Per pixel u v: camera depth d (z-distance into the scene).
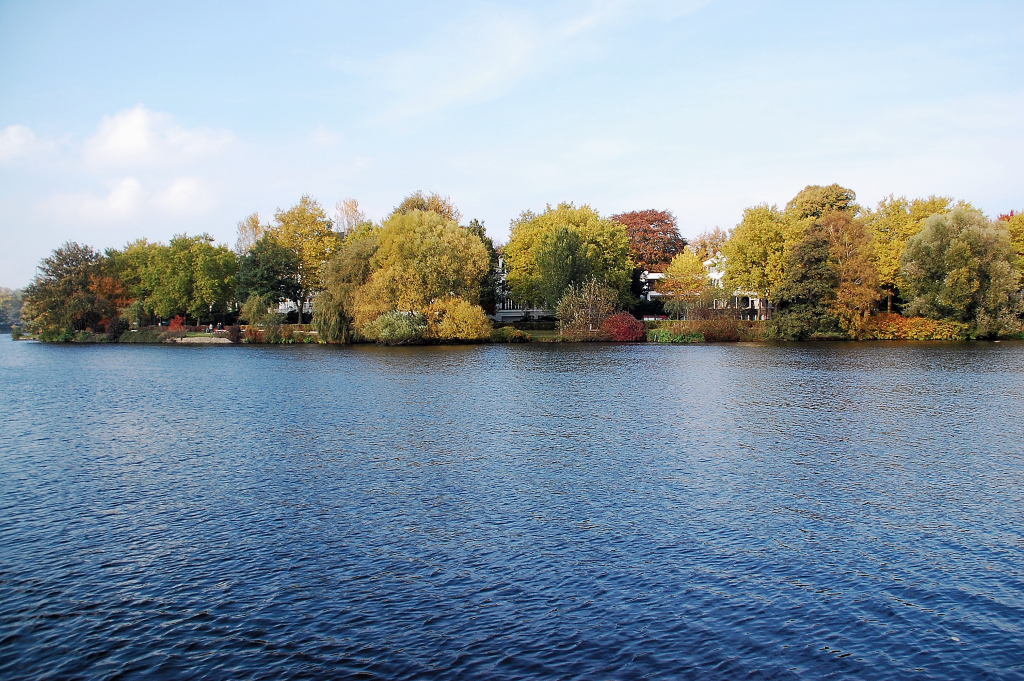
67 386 43.94
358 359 61.59
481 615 12.48
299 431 28.11
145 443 26.14
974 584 13.67
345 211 108.19
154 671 10.82
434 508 18.22
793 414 31.67
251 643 11.62
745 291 93.56
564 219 97.69
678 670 10.78
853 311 82.38
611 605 12.84
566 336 84.88
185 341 91.00
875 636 11.79
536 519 17.36
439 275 79.12
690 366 53.84
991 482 20.47
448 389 40.47
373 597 13.19
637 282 116.44
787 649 11.40
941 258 80.62
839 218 83.25
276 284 95.94
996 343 77.44
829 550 15.36
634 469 22.00
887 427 28.61
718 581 13.83
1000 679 10.55
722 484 20.31
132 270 109.06
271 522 17.27
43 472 22.03
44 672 10.81
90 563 14.84
